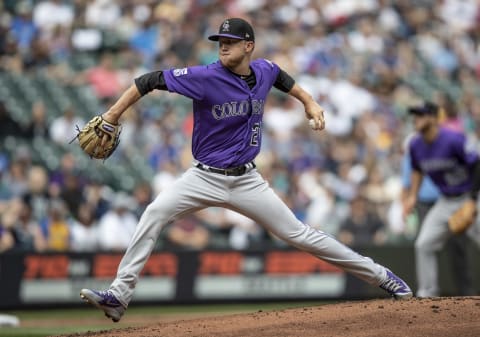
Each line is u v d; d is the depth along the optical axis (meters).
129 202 44.94
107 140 20.23
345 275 41.94
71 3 62.44
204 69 19.88
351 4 72.06
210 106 19.97
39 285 39.44
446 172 32.59
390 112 62.88
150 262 40.62
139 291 40.34
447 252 40.75
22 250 39.47
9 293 39.03
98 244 42.88
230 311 39.16
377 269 21.58
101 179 49.50
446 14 77.50
